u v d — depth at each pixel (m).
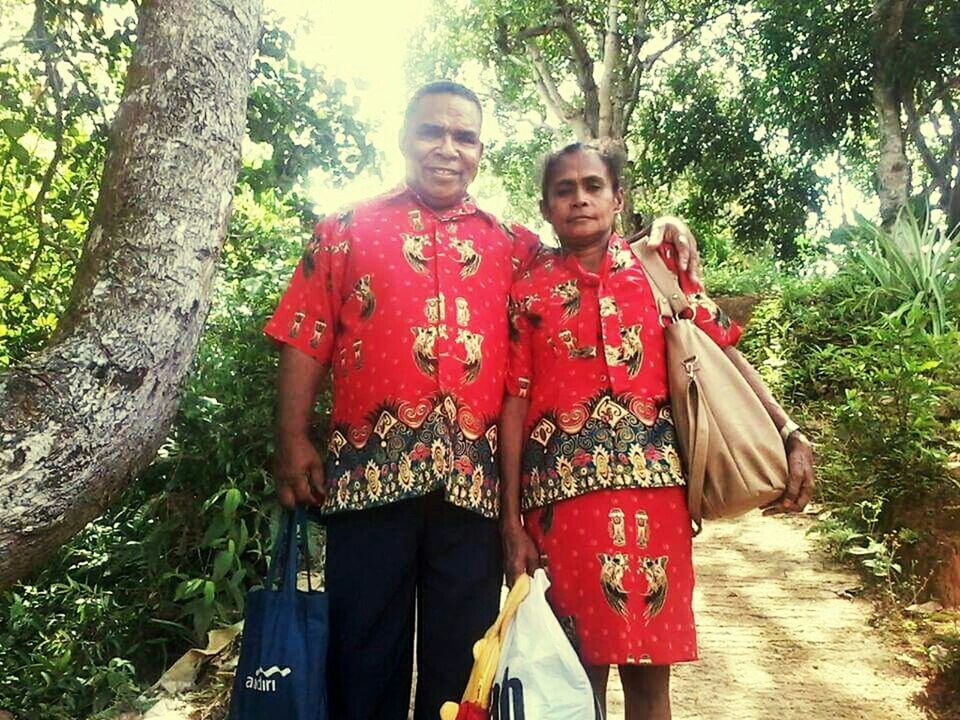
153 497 3.94
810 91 11.80
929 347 5.18
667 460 1.98
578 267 2.04
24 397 2.02
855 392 4.68
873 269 7.20
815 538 4.47
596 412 1.98
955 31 9.96
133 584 3.82
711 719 2.78
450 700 2.01
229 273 4.34
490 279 2.07
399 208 2.07
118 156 2.32
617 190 2.10
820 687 3.00
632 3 14.47
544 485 2.01
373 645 1.97
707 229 15.44
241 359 3.87
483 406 2.00
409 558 1.99
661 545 1.96
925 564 3.98
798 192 14.17
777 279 9.43
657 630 1.92
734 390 2.03
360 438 1.96
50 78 3.56
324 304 2.06
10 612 3.63
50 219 4.22
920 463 4.26
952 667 2.99
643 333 2.02
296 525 2.02
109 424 2.09
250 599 1.96
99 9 3.68
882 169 10.55
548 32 14.20
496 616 2.07
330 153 4.26
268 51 4.07
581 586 1.94
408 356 1.95
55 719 3.00
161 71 2.32
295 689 1.84
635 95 14.45
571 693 1.74
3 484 1.95
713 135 14.70
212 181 2.34
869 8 10.94
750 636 3.43
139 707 2.92
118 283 2.19
